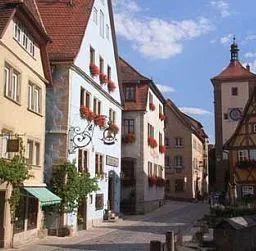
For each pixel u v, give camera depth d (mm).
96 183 30828
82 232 28891
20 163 20594
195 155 82312
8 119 21125
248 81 73812
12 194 20906
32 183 23891
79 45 29688
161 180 55500
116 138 39875
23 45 23125
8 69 21297
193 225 33219
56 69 28750
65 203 27234
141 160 45906
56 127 28328
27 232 23312
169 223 35156
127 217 41125
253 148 50250
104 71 36625
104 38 36594
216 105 74625
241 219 19094
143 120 46281
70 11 31969
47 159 28109
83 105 30984
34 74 24734
